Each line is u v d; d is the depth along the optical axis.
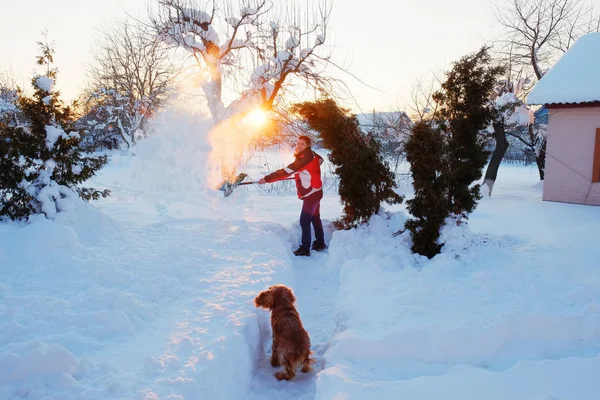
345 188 7.51
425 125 6.45
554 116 12.81
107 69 35.34
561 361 3.43
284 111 14.01
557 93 12.46
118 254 5.98
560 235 7.86
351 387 3.14
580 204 12.42
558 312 4.11
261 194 15.52
